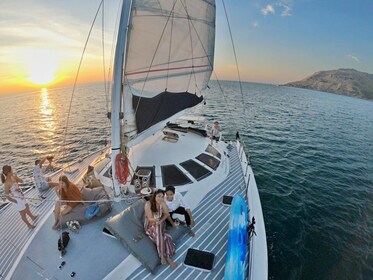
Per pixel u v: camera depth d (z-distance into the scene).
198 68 7.80
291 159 16.30
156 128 6.22
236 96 67.56
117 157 5.34
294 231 8.55
